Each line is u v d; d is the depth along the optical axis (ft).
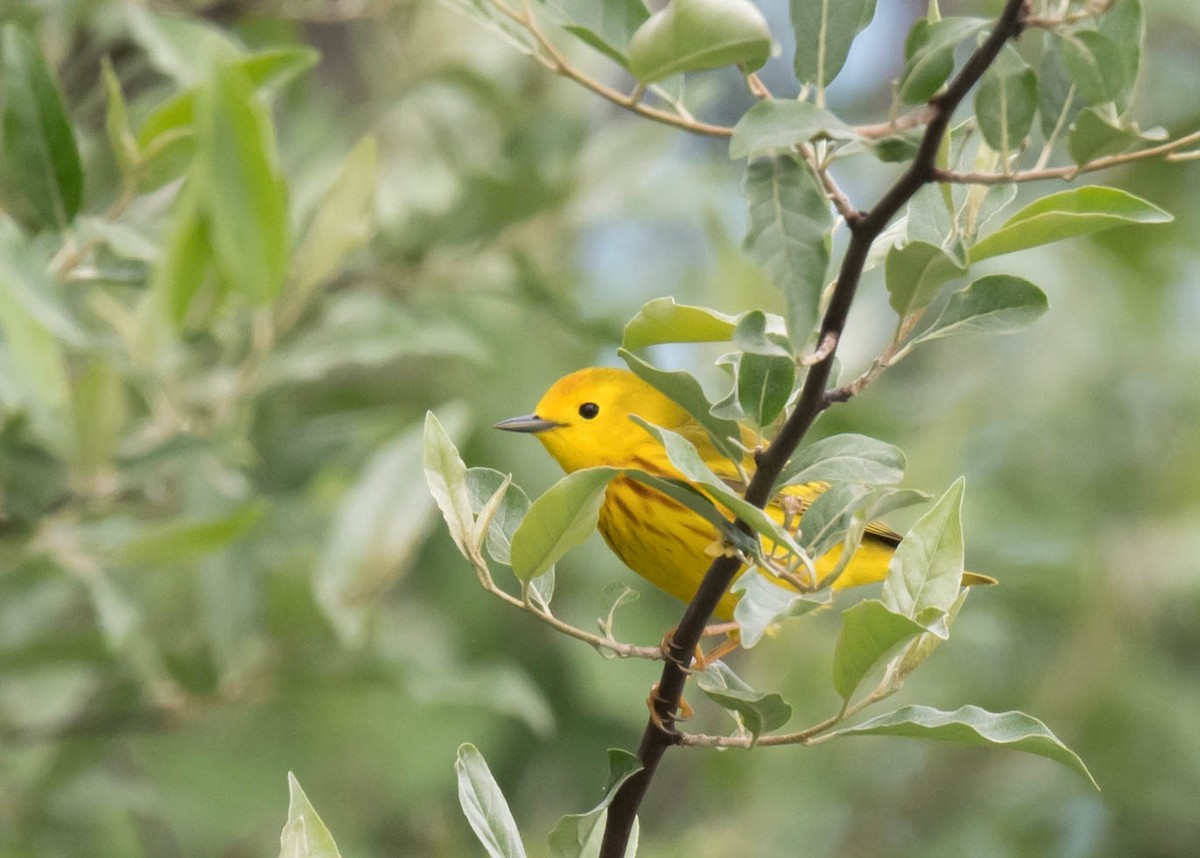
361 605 32.58
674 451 15.16
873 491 15.94
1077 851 48.03
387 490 32.81
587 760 45.60
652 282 48.78
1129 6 15.07
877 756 49.57
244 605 33.78
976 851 47.65
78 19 35.27
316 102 43.04
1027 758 49.39
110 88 24.50
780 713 17.08
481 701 34.73
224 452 29.50
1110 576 48.47
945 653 49.06
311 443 37.35
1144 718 48.03
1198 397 50.26
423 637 43.80
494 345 44.16
